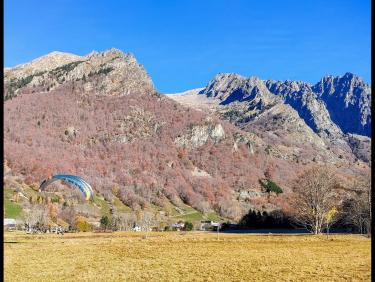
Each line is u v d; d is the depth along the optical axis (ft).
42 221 407.85
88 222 474.49
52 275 104.27
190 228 456.86
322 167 349.41
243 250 172.76
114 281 97.04
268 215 456.04
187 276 104.42
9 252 155.53
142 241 219.82
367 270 113.70
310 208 294.25
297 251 168.96
